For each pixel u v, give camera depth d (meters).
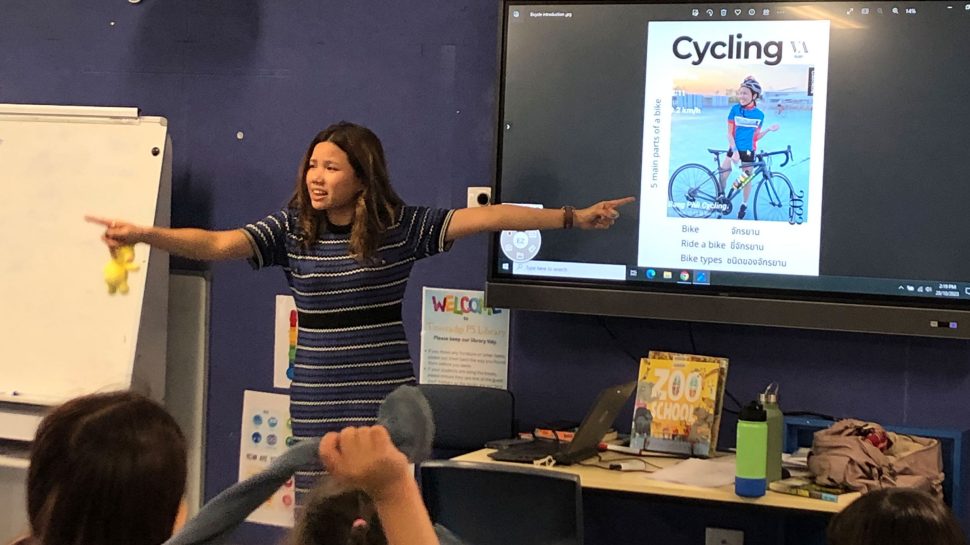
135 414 1.30
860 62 3.20
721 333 3.45
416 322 3.74
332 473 1.08
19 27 4.15
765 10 3.27
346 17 3.80
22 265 3.81
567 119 3.45
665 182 3.37
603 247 3.42
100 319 3.71
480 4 3.66
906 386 3.29
